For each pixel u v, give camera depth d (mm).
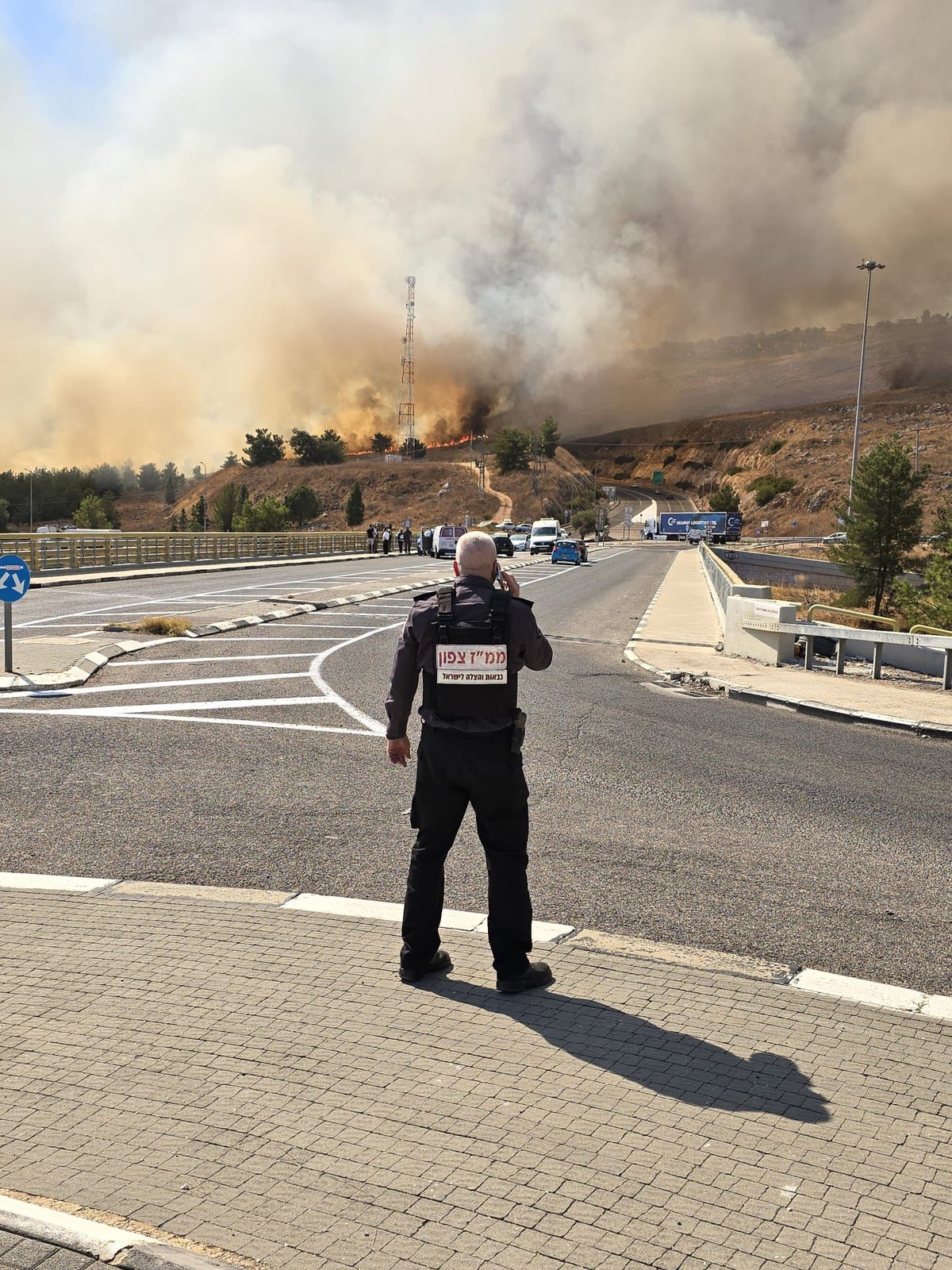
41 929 5113
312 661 15445
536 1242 2799
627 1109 3475
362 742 9859
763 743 10672
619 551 94750
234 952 4840
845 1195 3016
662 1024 4137
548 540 80250
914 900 5883
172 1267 2641
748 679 15109
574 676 15367
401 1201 2969
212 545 50281
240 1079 3646
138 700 11773
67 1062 3754
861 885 6133
